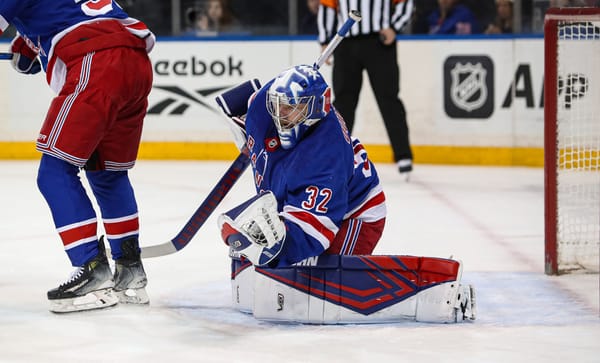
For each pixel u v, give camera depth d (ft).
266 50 79.61
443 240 45.21
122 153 31.32
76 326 28.40
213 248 42.47
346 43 66.90
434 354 25.43
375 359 24.90
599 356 25.41
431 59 77.15
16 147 80.79
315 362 24.59
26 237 45.62
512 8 76.23
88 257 29.73
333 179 27.55
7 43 80.53
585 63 44.04
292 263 27.86
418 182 67.05
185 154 80.94
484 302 32.24
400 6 65.98
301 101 26.94
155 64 80.74
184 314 30.14
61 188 29.68
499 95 76.07
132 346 26.13
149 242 44.52
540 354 25.57
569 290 34.24
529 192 62.23
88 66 29.89
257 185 29.35
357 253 30.48
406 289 28.84
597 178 53.26
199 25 81.25
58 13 30.25
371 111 78.02
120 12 31.17
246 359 24.85
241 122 30.42
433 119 77.61
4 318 29.45
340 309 28.50
